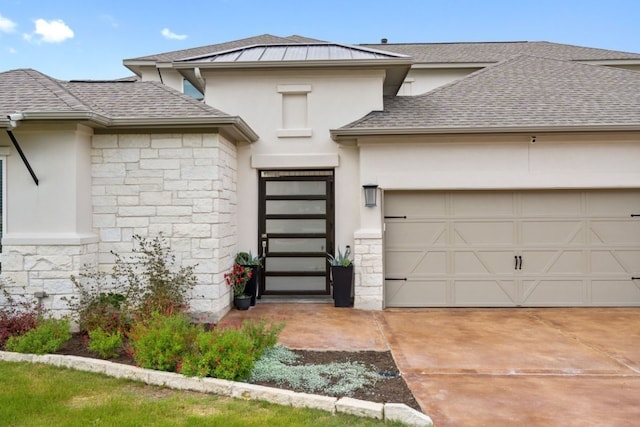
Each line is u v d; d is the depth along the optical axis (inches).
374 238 364.5
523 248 370.3
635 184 359.9
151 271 311.4
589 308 365.1
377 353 252.2
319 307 368.5
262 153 390.0
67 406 176.7
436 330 300.5
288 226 393.7
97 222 323.9
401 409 167.2
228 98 394.3
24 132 299.4
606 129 348.5
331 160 385.7
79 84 372.2
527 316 339.9
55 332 244.5
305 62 380.8
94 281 313.0
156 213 324.8
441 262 372.2
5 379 203.2
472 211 372.5
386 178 367.2
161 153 325.1
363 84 393.1
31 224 299.3
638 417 173.9
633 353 253.0
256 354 220.8
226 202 351.3
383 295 366.0
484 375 219.3
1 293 293.0
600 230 368.5
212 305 321.1
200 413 171.0
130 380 204.5
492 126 350.9
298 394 182.2
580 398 192.1
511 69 473.4
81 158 309.6
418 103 407.8
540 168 363.9
